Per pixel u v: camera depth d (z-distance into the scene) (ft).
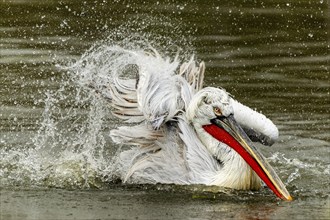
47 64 60.54
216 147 43.14
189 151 43.24
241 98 57.47
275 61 64.95
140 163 43.78
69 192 41.32
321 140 51.01
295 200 40.68
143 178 43.70
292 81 60.95
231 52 65.98
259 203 39.99
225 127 42.86
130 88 44.96
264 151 49.32
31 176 43.78
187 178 43.06
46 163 45.68
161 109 42.78
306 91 59.21
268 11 75.20
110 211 37.73
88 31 67.10
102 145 47.24
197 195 41.29
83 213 37.32
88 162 45.75
